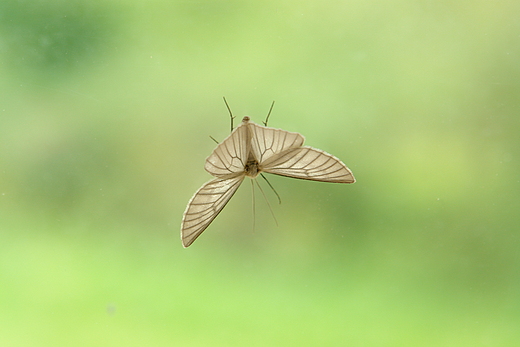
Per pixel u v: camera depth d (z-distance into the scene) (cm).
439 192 80
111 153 80
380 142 80
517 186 80
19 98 79
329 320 79
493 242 80
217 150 73
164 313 79
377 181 80
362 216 80
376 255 80
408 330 79
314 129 80
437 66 80
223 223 80
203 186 73
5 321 78
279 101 80
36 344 78
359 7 80
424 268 80
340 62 80
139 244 80
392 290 80
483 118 80
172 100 79
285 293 80
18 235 79
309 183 80
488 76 80
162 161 80
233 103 80
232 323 79
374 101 80
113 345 78
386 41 80
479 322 79
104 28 79
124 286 79
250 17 80
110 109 79
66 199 80
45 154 79
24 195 79
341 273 80
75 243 80
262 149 74
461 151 80
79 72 79
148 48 79
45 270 79
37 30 79
